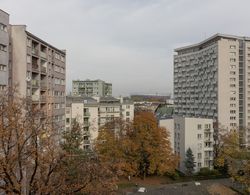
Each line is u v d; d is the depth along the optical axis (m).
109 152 61.91
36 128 23.23
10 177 21.27
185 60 150.12
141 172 68.69
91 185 24.38
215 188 63.69
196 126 80.25
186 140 79.56
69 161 24.41
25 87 52.81
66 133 33.53
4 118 22.91
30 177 23.27
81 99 100.06
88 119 92.31
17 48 52.56
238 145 75.00
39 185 22.02
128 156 64.62
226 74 120.69
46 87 61.94
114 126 66.56
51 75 65.50
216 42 122.19
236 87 121.62
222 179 71.00
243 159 62.72
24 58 52.69
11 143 22.25
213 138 82.12
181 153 81.50
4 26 45.06
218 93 120.25
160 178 69.75
